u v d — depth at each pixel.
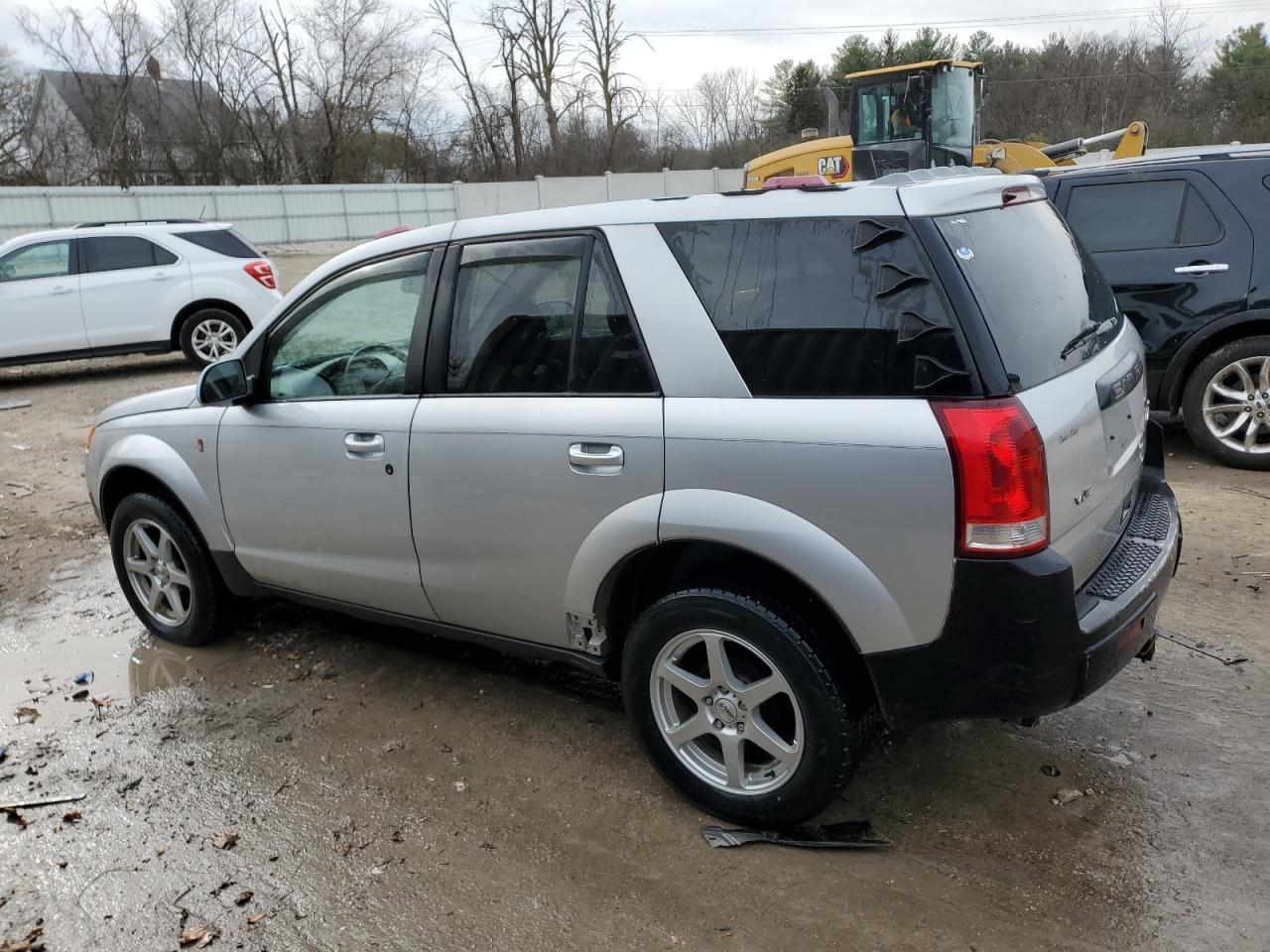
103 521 4.77
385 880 2.92
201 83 44.62
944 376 2.52
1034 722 2.79
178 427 4.28
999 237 2.87
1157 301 6.34
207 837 3.16
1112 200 6.50
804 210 2.78
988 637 2.53
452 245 3.46
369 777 3.46
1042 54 56.75
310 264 28.89
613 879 2.88
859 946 2.57
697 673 3.10
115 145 42.28
